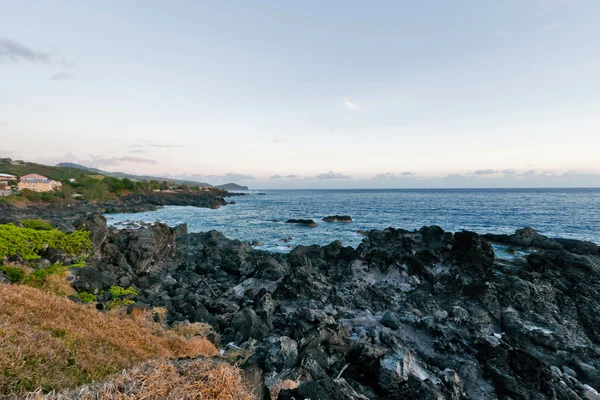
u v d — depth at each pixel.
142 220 79.75
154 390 4.24
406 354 12.55
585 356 15.00
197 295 22.11
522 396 11.65
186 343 12.95
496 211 94.75
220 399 4.29
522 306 19.23
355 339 14.77
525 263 27.03
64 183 127.75
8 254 18.69
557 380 12.53
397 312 20.39
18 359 6.51
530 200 148.88
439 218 79.44
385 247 32.81
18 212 76.94
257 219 82.88
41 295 11.51
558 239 39.06
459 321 17.73
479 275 24.28
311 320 14.85
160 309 17.61
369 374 12.22
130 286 23.44
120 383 4.45
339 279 26.91
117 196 129.38
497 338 16.86
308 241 51.44
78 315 11.09
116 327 11.55
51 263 20.64
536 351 15.80
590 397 12.23
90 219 28.25
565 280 21.88
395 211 99.88
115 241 33.62
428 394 9.60
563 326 17.69
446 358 14.34
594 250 34.00
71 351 8.16
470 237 27.22
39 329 8.69
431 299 21.55
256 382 5.29
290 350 12.76
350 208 115.31
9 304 9.42
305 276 23.66
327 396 7.75
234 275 32.19
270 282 27.00
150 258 32.16
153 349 11.04
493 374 12.70
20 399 5.02
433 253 28.44
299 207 125.94
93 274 20.62
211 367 4.93
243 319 17.17
